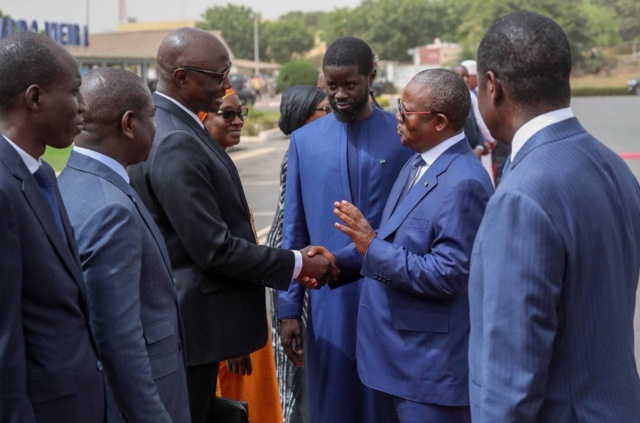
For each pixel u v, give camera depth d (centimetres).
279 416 411
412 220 322
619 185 219
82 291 236
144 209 274
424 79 323
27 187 221
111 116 267
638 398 218
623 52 9469
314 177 382
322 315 385
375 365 336
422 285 312
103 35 6956
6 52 226
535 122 216
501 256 204
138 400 251
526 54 213
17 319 212
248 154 2219
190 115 336
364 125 379
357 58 363
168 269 280
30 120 229
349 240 376
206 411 343
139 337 254
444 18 11450
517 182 207
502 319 202
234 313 338
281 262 337
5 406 209
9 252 212
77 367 230
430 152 327
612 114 3622
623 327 216
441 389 319
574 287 206
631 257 220
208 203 320
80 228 254
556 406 208
